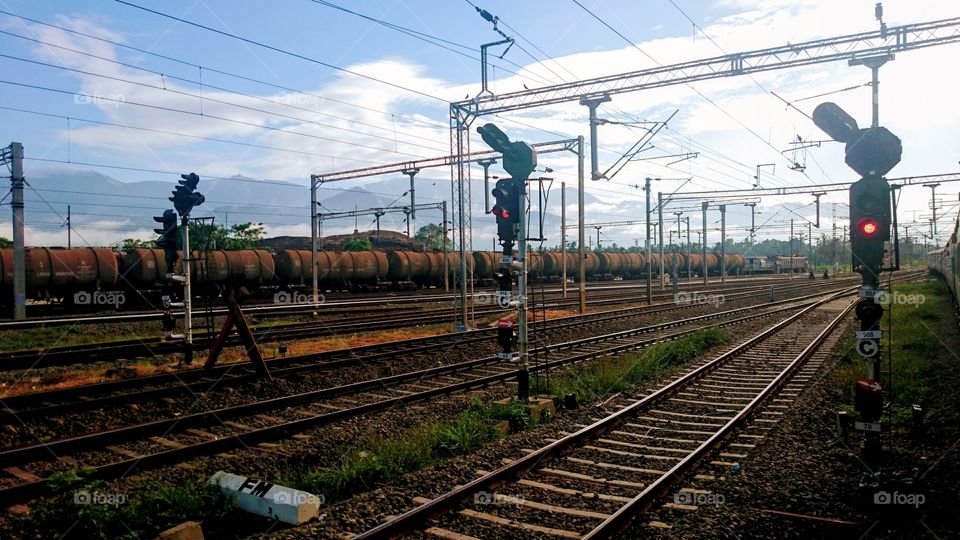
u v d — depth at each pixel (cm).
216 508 642
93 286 3181
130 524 602
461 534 576
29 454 816
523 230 1112
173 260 1577
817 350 1856
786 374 1419
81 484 620
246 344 1313
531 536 570
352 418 1049
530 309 3164
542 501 657
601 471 758
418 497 657
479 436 895
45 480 641
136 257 3338
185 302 1560
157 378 1292
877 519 596
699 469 777
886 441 879
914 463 762
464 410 1081
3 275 2814
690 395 1230
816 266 14388
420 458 807
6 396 1145
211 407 1121
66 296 3147
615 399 1174
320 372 1408
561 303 3616
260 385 1263
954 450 796
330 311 3066
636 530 588
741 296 4544
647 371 1454
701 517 605
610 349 1820
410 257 5088
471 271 2391
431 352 1730
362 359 1552
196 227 1627
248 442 899
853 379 1305
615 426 981
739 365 1582
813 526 588
